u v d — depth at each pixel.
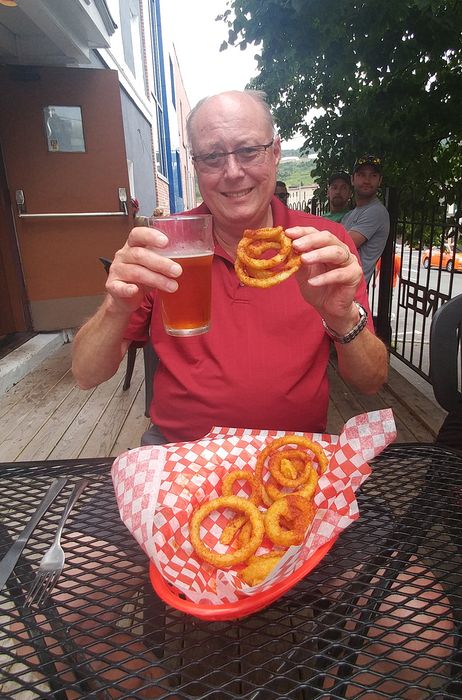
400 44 3.77
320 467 1.08
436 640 0.82
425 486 1.22
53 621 0.87
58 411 3.86
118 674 0.94
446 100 4.23
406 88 4.21
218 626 1.06
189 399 1.58
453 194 4.27
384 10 3.38
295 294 1.55
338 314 1.29
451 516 1.12
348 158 5.61
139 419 3.65
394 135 4.48
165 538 0.90
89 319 1.57
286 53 4.27
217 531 1.03
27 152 5.25
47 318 5.71
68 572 1.01
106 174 5.51
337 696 0.74
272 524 0.94
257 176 1.52
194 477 1.03
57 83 5.16
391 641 0.94
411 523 1.09
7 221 5.38
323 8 3.43
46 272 5.59
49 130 5.26
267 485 1.08
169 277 1.11
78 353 1.50
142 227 1.13
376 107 4.36
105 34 5.29
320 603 0.92
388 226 4.19
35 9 4.00
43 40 5.04
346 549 1.04
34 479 1.30
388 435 1.00
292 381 1.54
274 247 1.16
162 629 0.87
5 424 3.64
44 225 5.47
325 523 0.96
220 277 1.59
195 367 1.57
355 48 3.90
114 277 1.14
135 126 8.93
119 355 1.53
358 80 5.01
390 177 5.17
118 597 0.93
